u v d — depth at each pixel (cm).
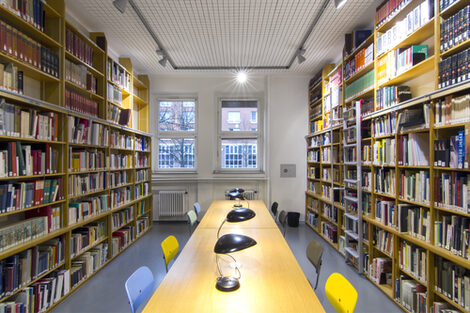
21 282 210
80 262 296
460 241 184
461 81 179
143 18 329
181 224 569
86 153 311
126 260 367
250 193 565
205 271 177
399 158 256
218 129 601
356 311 242
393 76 275
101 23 345
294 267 183
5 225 227
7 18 213
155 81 579
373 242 308
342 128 392
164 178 573
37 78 258
